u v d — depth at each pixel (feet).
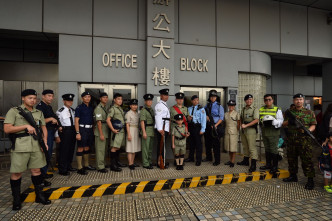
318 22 22.53
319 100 31.14
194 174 12.15
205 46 18.71
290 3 21.44
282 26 21.17
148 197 9.94
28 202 9.33
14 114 8.27
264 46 20.53
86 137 12.30
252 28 20.15
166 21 16.92
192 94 18.97
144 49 17.01
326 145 10.85
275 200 9.59
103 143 12.50
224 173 12.60
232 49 19.48
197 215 8.19
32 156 8.60
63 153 11.78
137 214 8.31
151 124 13.60
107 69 16.31
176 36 18.01
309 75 30.14
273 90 28.55
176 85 17.94
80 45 15.89
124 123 13.24
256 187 11.19
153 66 16.65
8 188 10.64
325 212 8.50
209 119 14.87
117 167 12.91
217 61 19.01
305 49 21.95
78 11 15.89
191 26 18.39
